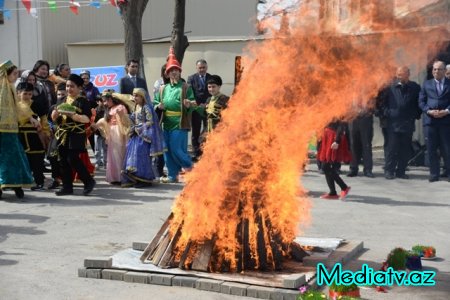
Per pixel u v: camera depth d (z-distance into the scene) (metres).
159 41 17.39
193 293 5.77
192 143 14.81
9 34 19.14
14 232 8.18
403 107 13.02
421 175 13.70
